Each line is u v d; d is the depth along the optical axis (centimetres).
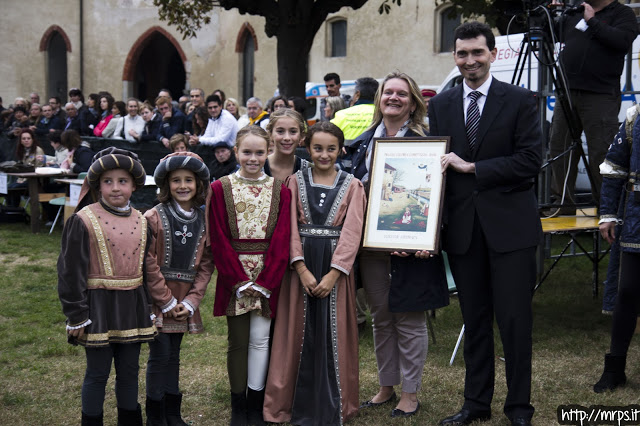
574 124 536
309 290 368
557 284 705
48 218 1073
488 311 373
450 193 369
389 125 405
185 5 1279
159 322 355
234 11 2130
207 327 569
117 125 1077
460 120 367
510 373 360
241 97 2142
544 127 532
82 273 325
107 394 425
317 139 376
